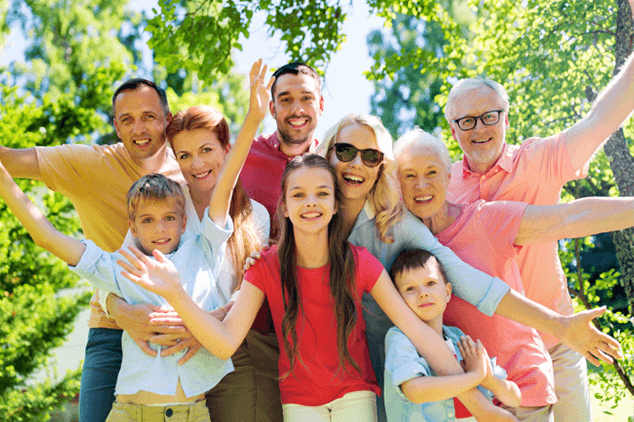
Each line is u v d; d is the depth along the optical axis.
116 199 3.63
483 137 3.60
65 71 14.67
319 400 2.67
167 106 3.68
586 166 3.58
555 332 2.74
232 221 3.02
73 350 14.58
